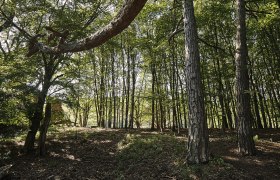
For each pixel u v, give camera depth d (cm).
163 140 1366
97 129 2017
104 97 2452
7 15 1344
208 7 1568
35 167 1137
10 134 1184
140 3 161
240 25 1188
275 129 1812
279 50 1759
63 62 1407
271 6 1323
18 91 1073
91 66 2277
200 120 991
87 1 1499
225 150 1195
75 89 1386
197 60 1034
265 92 2123
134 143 1342
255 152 1100
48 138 1659
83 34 1351
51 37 266
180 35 1802
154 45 1819
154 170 981
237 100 1145
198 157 965
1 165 1154
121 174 980
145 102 2758
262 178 870
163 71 2117
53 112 1516
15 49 1257
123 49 2291
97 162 1180
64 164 1174
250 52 2102
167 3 1766
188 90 1026
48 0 1439
